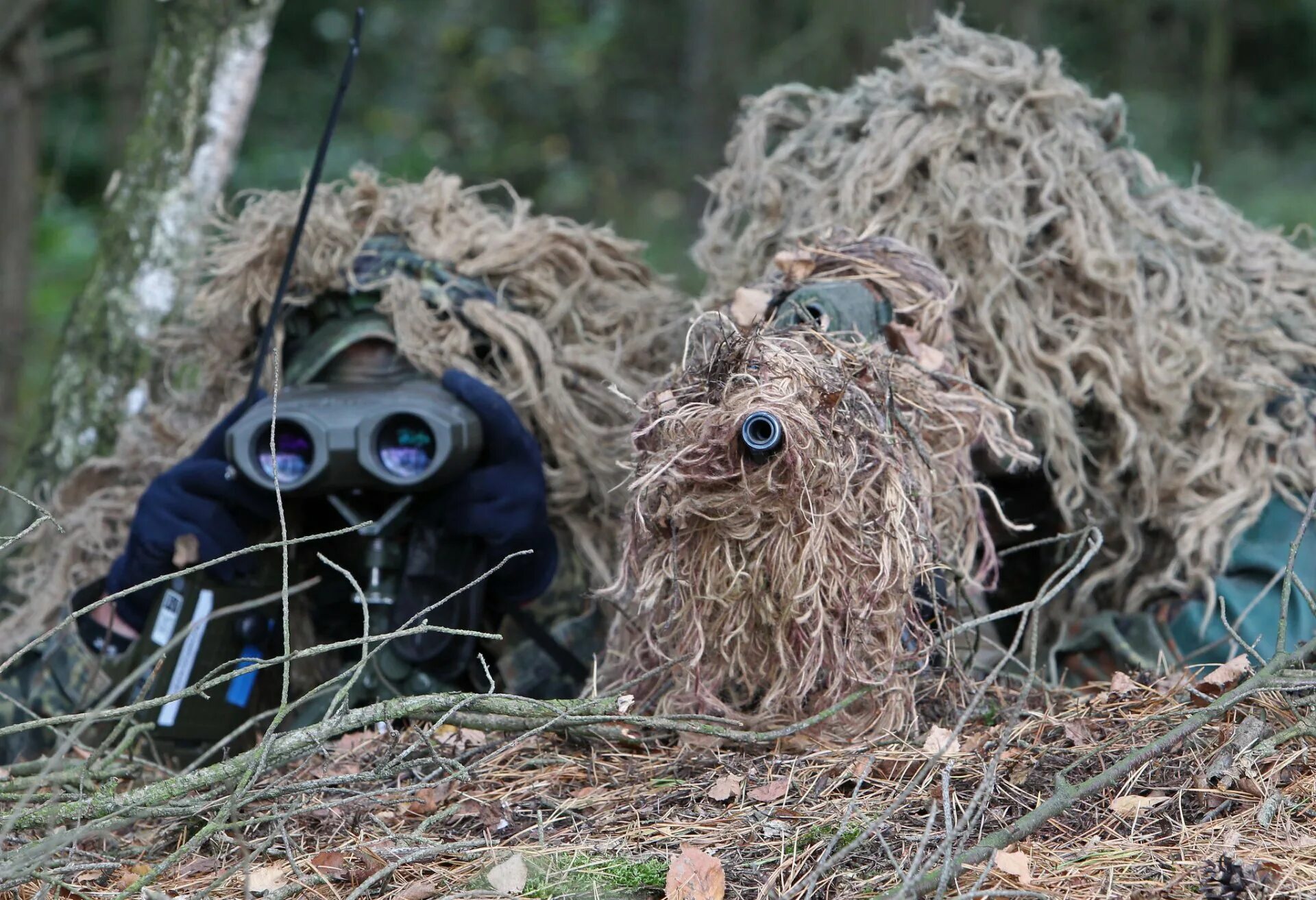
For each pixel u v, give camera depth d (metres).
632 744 2.44
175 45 4.00
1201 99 11.16
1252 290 3.29
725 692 2.45
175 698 2.13
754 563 2.24
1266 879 1.80
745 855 2.01
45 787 2.27
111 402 3.87
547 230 3.31
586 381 3.21
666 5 12.92
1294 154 11.96
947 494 2.39
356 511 2.86
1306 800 2.02
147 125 4.01
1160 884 1.83
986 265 3.03
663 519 2.27
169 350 3.71
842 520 2.21
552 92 11.62
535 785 2.32
